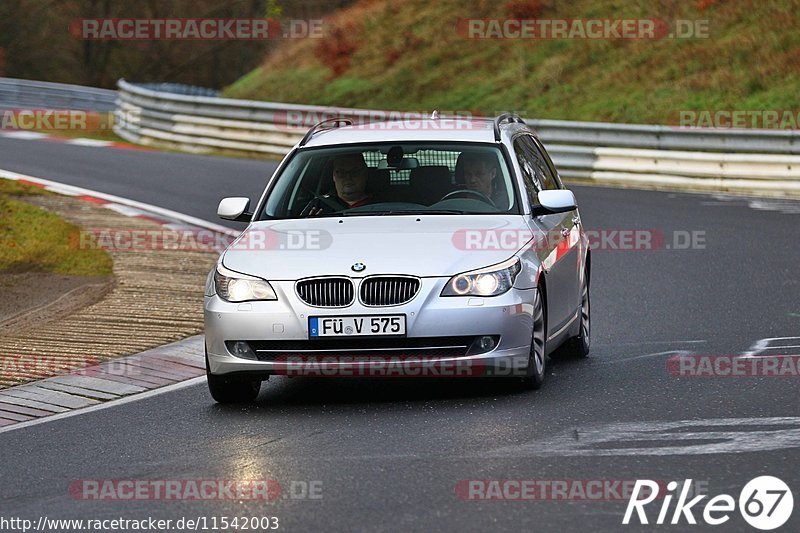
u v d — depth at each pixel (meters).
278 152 99.12
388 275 26.08
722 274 46.41
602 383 28.30
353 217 29.02
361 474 20.64
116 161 91.00
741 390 26.84
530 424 24.08
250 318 26.33
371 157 30.61
